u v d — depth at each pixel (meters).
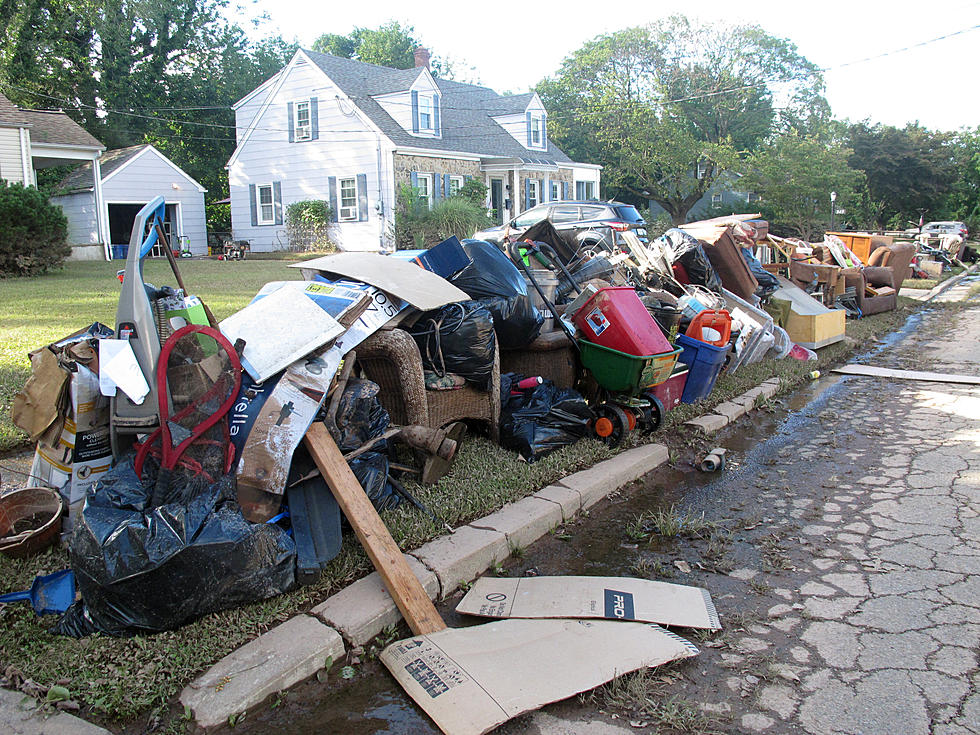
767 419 7.12
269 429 3.46
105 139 34.72
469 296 5.21
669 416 6.51
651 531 4.45
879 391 8.33
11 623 3.06
